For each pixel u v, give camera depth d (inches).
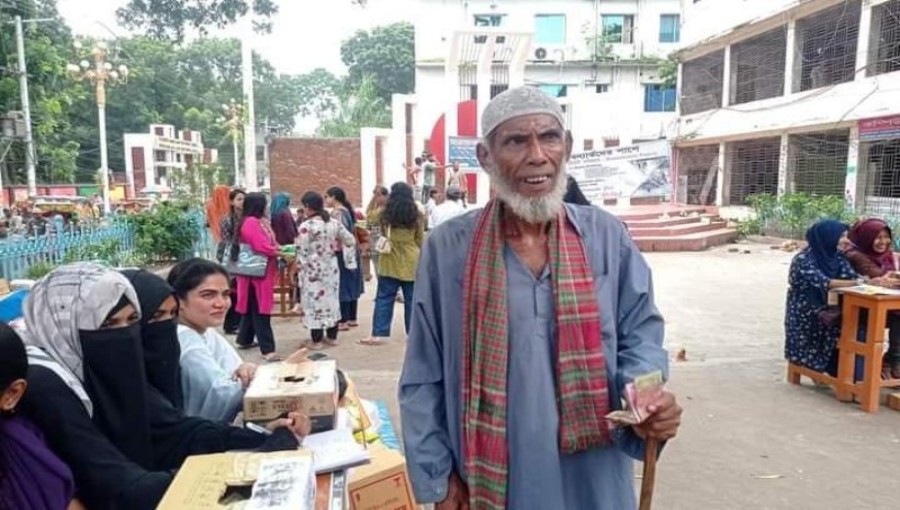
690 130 861.2
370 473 90.7
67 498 69.5
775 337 278.8
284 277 314.8
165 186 1406.3
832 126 607.8
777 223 661.9
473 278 67.8
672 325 301.4
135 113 1905.8
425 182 661.9
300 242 255.6
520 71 837.8
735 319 314.7
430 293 71.3
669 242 612.4
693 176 876.0
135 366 81.5
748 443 162.7
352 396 114.5
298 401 88.8
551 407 66.0
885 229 217.9
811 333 203.0
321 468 78.1
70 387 75.5
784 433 169.3
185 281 117.0
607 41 1214.9
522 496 66.4
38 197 902.4
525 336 66.4
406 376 71.9
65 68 834.2
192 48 2234.3
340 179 750.5
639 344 68.9
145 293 92.0
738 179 778.8
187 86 2159.2
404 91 2069.4
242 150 2094.0
